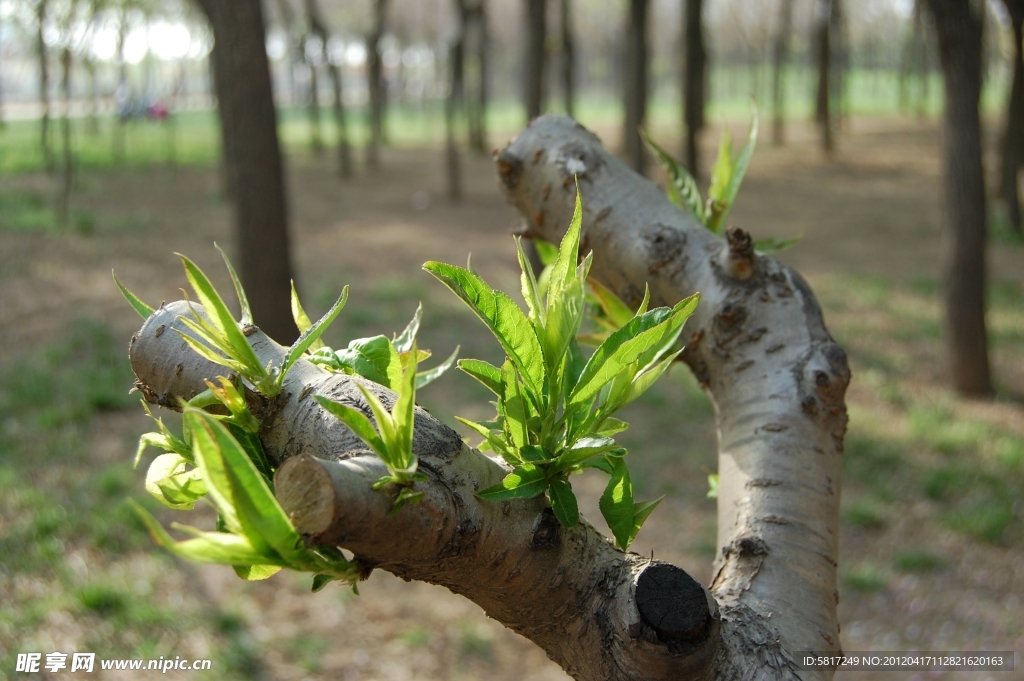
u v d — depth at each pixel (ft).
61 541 16.30
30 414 21.57
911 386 25.70
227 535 2.37
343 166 65.57
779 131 85.87
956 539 17.90
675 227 4.42
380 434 2.60
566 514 2.94
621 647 2.99
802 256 42.57
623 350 2.84
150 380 3.24
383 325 29.91
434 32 109.50
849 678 14.20
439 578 2.97
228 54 17.08
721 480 4.04
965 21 23.77
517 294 26.02
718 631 3.05
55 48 49.88
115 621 14.37
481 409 23.03
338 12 115.55
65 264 35.50
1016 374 26.53
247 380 2.96
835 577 3.65
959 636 14.98
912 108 132.77
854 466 20.85
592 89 211.61
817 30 92.12
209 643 14.25
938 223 50.83
